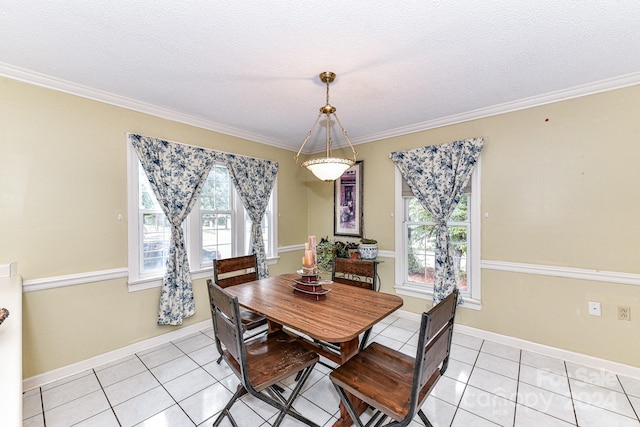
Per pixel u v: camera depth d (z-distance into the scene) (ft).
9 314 4.63
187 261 9.25
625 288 6.95
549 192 7.91
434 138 10.05
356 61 6.11
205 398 6.25
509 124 8.52
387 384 4.57
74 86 7.13
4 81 6.29
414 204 10.85
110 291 7.86
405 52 5.77
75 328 7.27
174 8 4.47
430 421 5.48
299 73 6.63
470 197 9.47
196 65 6.28
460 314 9.48
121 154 8.05
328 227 13.64
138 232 8.46
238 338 4.42
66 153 7.12
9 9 4.42
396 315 11.04
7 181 6.35
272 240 12.78
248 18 4.72
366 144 12.01
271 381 4.78
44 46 5.52
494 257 8.81
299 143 13.00
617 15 4.66
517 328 8.42
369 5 4.42
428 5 4.43
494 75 6.76
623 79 6.82
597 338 7.27
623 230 6.97
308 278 6.76
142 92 7.67
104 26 4.91
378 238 11.66
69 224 7.18
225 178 11.07
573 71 6.59
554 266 7.84
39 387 6.62
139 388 6.59
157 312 8.80
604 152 7.16
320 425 5.41
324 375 7.15
